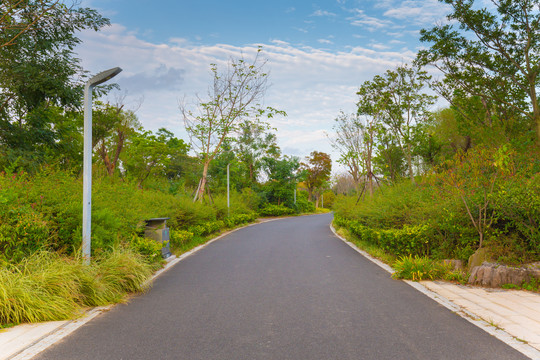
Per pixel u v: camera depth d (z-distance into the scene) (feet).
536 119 48.49
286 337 14.84
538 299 20.11
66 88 59.88
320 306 19.51
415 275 26.14
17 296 16.84
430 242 32.09
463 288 23.30
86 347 13.83
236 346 13.89
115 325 16.49
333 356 12.84
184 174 151.53
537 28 50.21
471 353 12.93
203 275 28.73
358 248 45.57
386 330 15.56
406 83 72.28
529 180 25.71
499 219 28.19
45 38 55.57
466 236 28.99
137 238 32.45
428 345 13.75
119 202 33.91
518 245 25.21
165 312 18.60
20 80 57.47
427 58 57.47
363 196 72.18
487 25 52.03
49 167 30.22
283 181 157.07
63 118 86.94
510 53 53.31
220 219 82.33
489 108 57.88
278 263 34.37
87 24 53.42
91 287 19.98
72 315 17.58
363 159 81.87
